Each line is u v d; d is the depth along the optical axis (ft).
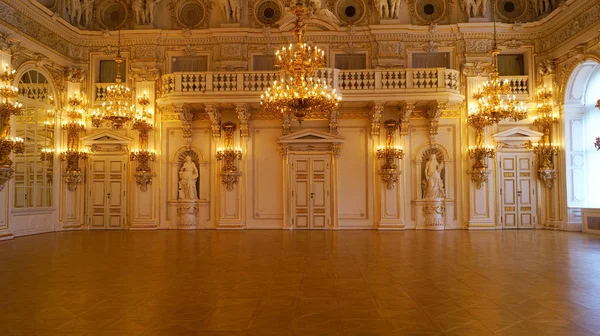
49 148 59.67
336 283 26.71
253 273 29.89
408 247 43.01
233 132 62.75
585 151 58.03
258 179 63.10
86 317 19.99
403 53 63.00
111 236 54.03
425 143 62.44
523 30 61.93
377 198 62.13
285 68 40.22
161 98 59.98
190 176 62.59
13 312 20.79
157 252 39.86
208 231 60.13
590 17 51.96
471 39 62.34
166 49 64.23
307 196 62.90
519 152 62.03
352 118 63.00
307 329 18.22
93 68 63.77
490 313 20.34
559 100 58.85
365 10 64.28
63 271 30.76
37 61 55.67
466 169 61.98
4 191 50.24
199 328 18.43
